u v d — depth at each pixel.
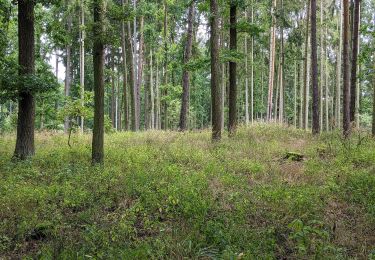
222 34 28.28
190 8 22.97
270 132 18.44
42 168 10.98
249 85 43.59
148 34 29.59
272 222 6.52
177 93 29.05
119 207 7.27
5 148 14.46
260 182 9.10
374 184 8.55
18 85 11.59
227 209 7.14
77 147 14.30
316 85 18.64
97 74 11.00
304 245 5.38
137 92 29.58
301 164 11.14
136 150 13.27
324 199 7.74
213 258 4.95
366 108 38.00
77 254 5.11
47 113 25.25
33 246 5.88
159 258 5.12
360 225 6.35
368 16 32.31
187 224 6.36
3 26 15.94
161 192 7.91
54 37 14.84
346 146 13.66
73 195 7.90
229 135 16.77
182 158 12.01
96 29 10.48
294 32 30.25
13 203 7.43
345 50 16.58
